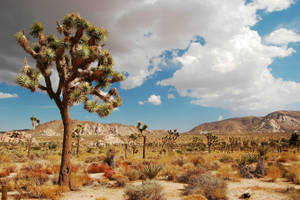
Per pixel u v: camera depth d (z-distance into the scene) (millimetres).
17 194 8664
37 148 55438
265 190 9500
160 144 92562
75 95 9781
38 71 10023
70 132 10289
